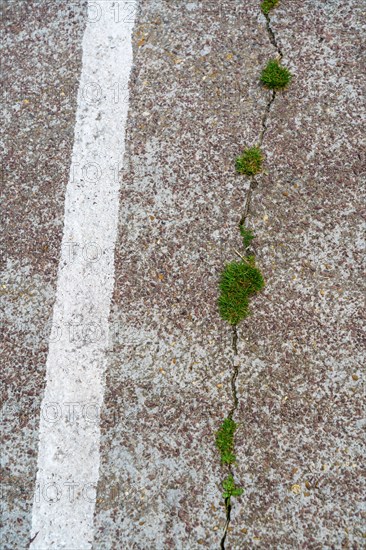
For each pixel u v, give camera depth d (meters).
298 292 2.11
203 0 2.43
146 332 2.11
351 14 2.36
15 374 2.11
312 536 1.90
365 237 2.14
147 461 1.99
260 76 2.32
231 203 2.21
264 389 2.03
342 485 1.93
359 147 2.23
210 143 2.27
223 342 2.08
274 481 1.95
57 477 2.00
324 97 2.29
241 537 1.91
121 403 2.05
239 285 2.11
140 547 1.92
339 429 1.98
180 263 2.17
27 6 2.50
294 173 2.22
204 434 2.00
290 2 2.40
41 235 2.24
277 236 2.17
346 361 2.04
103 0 2.47
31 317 2.16
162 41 2.40
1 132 2.38
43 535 1.95
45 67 2.43
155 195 2.23
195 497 1.95
